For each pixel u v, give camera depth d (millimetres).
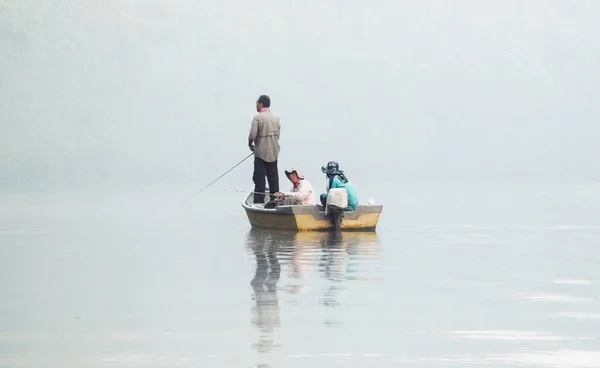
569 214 78938
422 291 33219
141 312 29469
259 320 27828
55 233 59938
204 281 36125
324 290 33500
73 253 47281
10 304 31172
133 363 22875
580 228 63125
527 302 31016
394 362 22781
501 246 50125
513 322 27500
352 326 26844
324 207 56562
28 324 27688
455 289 33812
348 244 49688
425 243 51281
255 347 24297
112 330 26672
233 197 116812
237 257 44156
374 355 23422
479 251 47375
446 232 59000
